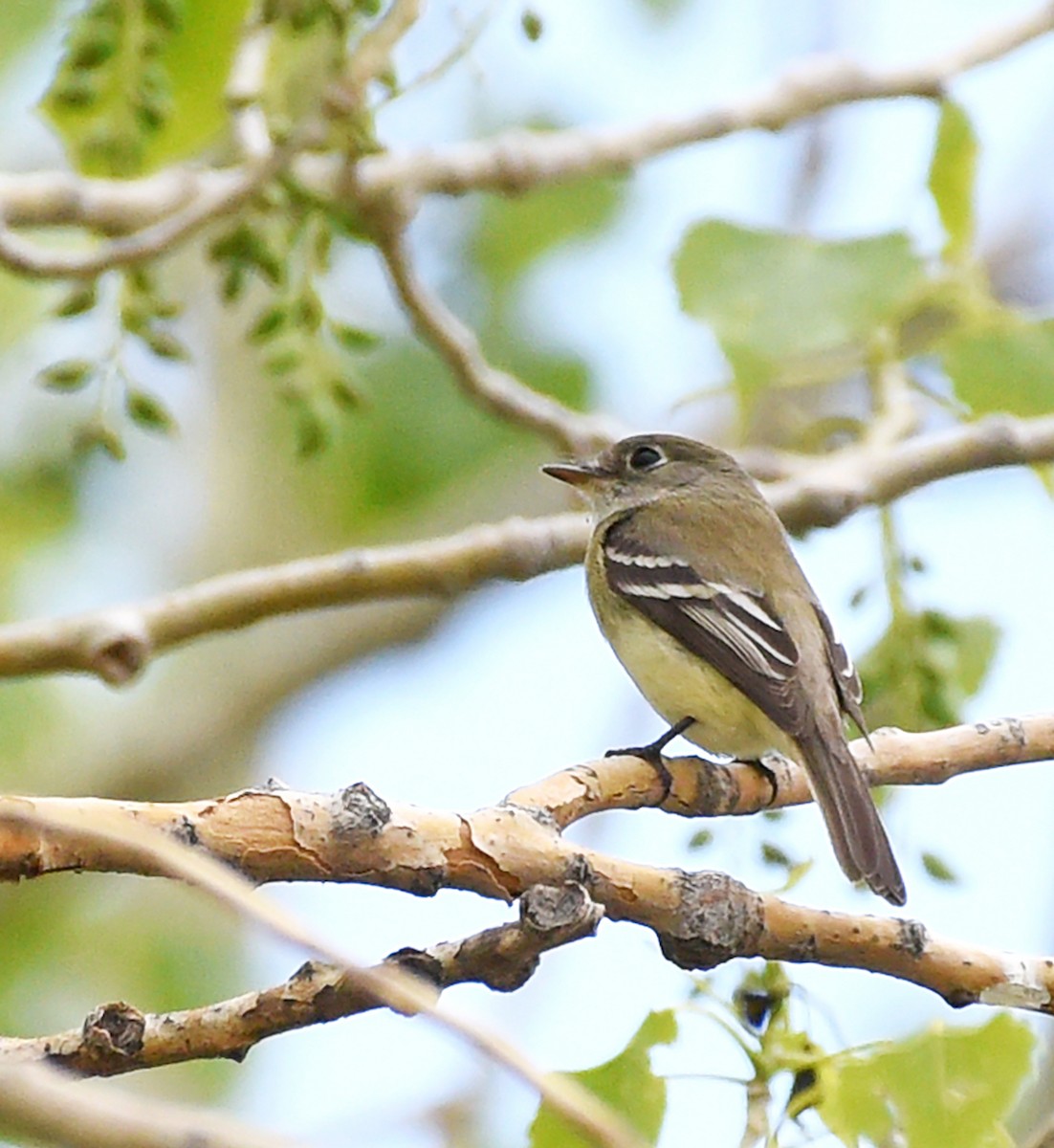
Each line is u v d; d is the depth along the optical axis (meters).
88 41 9.97
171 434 10.20
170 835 6.42
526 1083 4.31
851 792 9.23
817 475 11.09
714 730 11.28
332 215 10.79
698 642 11.30
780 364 10.93
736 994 7.61
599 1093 7.46
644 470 12.70
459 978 6.54
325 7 9.77
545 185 12.11
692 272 11.00
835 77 12.65
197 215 9.93
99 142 10.23
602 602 11.89
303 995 6.54
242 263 10.23
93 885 15.82
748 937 7.32
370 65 9.97
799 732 9.91
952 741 8.91
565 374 16.72
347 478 17.31
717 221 11.01
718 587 11.45
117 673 10.41
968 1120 7.44
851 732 11.43
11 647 10.30
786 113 12.62
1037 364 11.34
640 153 12.34
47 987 15.38
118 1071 6.54
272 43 10.73
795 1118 7.46
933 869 9.70
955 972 7.51
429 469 17.00
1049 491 11.77
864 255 10.97
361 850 6.73
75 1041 6.52
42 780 16.84
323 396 10.38
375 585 10.81
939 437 11.32
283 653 18.34
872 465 11.16
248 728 18.17
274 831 6.60
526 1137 7.41
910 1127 7.46
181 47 11.79
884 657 10.44
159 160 11.98
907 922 7.50
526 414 12.80
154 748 17.72
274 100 10.75
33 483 16.42
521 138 12.05
